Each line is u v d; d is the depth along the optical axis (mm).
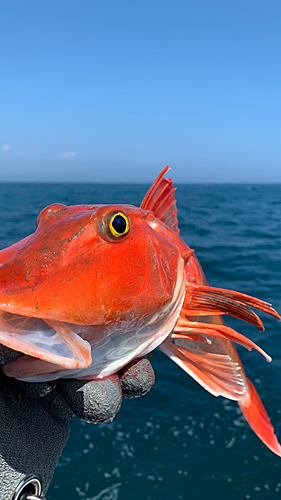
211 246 19656
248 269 14898
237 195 84500
